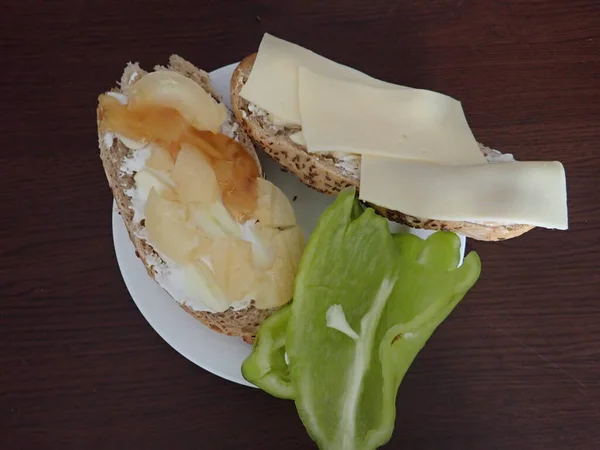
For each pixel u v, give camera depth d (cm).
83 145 29
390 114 26
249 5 31
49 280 28
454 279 24
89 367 27
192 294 25
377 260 24
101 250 28
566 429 28
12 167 29
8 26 30
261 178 26
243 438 27
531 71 31
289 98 26
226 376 26
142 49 31
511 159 27
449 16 32
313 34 31
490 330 29
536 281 29
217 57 31
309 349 22
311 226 28
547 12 32
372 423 22
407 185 25
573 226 30
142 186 25
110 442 27
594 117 31
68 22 31
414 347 23
